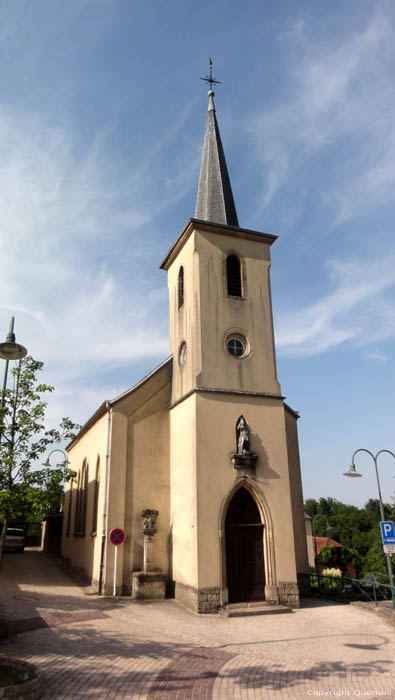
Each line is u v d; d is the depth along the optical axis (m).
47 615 14.33
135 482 19.75
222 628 14.16
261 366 19.95
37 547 38.72
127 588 18.56
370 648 12.24
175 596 18.06
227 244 21.11
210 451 17.88
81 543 23.03
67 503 28.88
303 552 21.33
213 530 17.08
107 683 9.26
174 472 19.80
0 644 11.28
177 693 8.95
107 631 12.96
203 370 18.81
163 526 19.62
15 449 13.49
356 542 79.12
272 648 12.16
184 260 21.69
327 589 21.39
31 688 8.23
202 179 24.64
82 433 26.00
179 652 11.47
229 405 18.72
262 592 17.42
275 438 19.05
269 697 8.94
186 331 20.47
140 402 20.70
